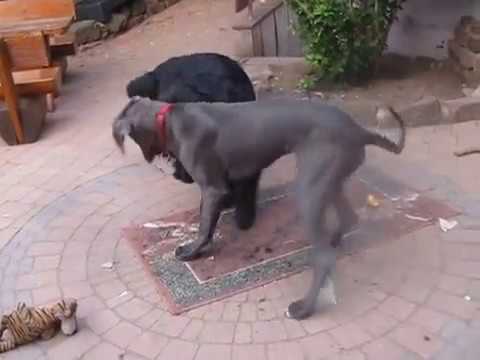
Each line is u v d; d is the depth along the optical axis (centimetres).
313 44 360
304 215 214
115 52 512
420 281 233
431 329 212
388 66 398
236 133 222
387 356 203
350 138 211
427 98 344
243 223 266
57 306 221
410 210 271
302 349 208
